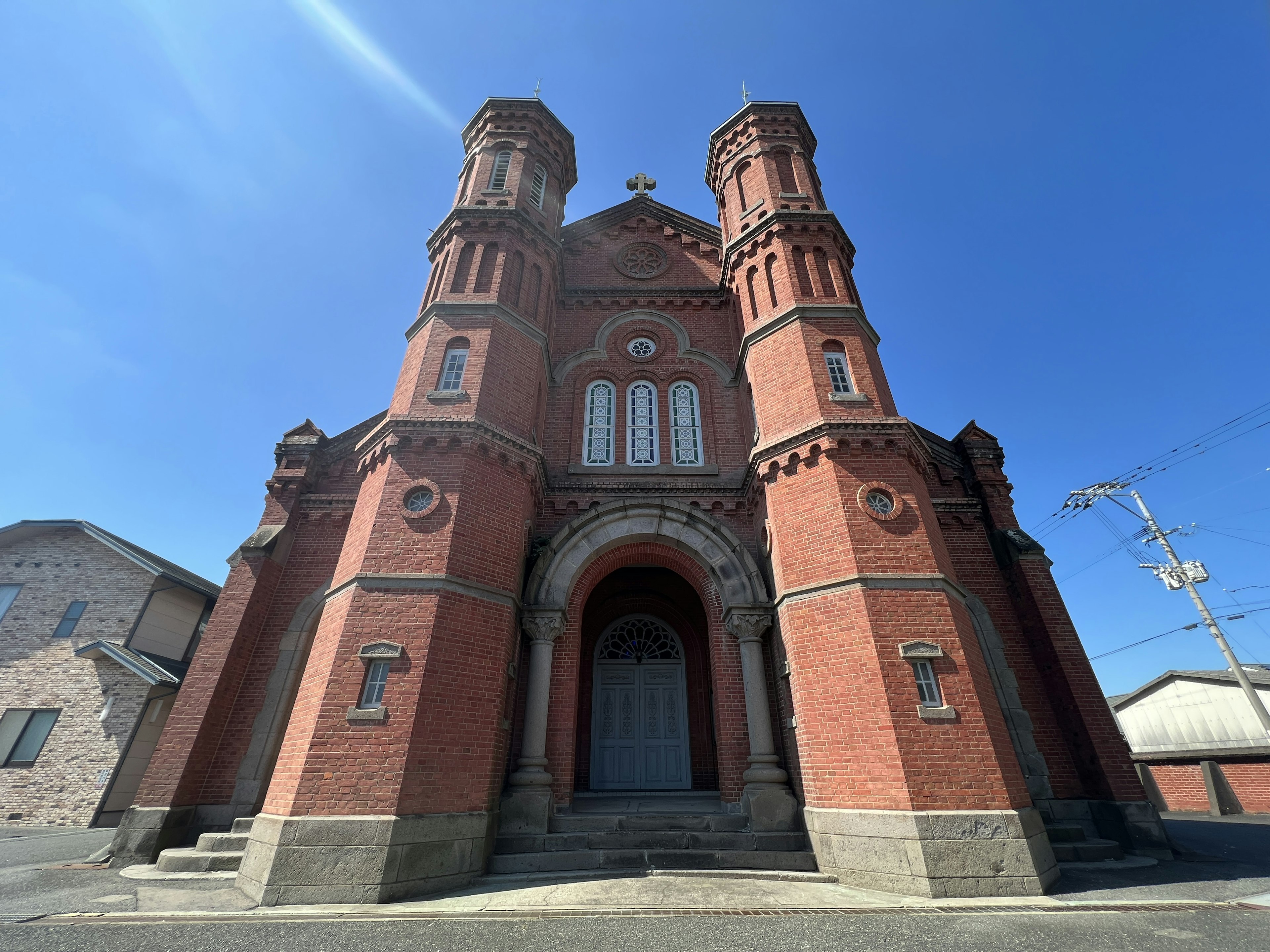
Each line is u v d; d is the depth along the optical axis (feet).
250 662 35.50
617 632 46.50
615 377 48.21
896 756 25.35
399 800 23.66
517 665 33.60
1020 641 38.14
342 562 32.40
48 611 56.44
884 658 27.50
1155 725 95.09
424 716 25.73
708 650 45.03
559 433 45.03
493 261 42.39
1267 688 81.92
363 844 22.59
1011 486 43.45
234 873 25.64
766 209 47.01
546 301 45.29
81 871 26.99
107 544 59.06
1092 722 34.19
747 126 53.26
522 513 34.50
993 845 23.59
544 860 26.68
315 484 42.06
